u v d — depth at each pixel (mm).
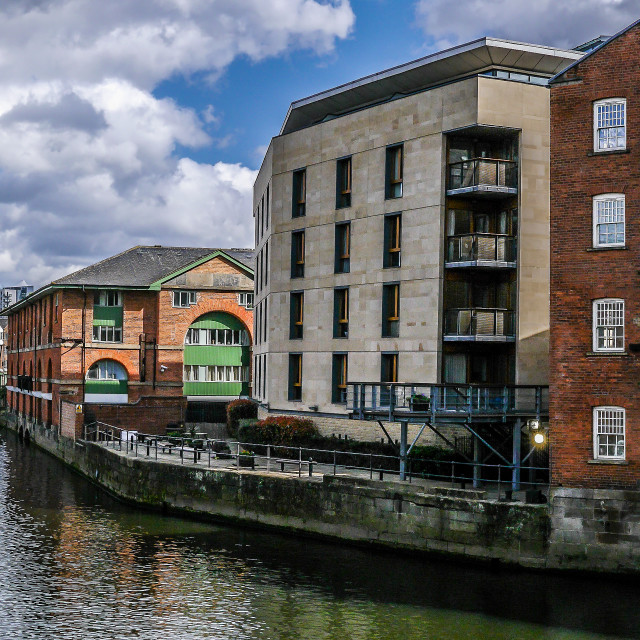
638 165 24000
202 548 28203
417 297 32594
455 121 31672
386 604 22438
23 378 66312
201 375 55250
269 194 41250
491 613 21656
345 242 36188
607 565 23719
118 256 57219
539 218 31734
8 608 22297
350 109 38344
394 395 29109
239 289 55344
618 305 24109
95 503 36312
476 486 27781
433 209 32188
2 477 43656
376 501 27516
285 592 23484
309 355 37406
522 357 31297
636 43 24188
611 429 23984
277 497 30359
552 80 25094
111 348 53531
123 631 20734
